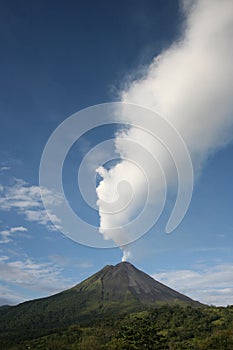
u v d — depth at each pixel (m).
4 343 174.25
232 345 133.75
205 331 162.38
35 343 167.12
